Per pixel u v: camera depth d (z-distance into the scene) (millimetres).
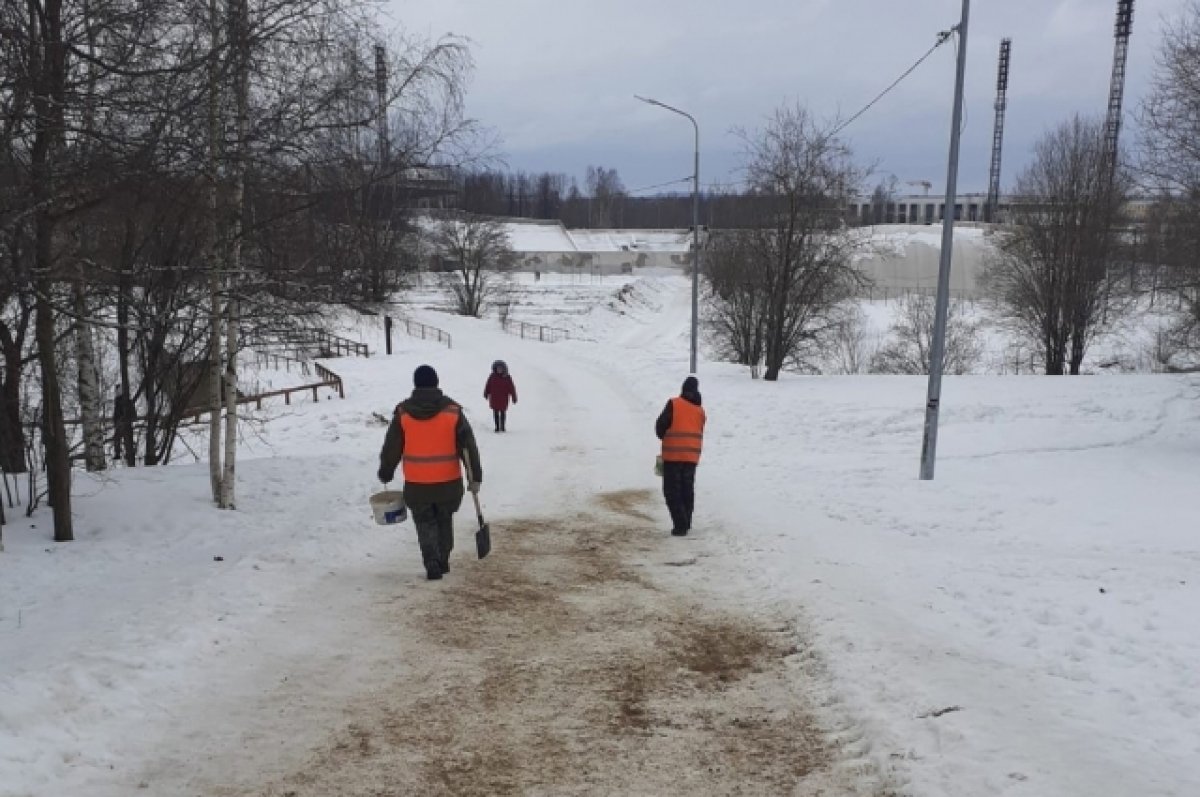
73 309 8156
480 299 65062
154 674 4742
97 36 6941
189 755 4035
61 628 5496
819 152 26438
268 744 4180
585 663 5348
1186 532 9211
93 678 4547
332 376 29156
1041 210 36906
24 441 11055
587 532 9391
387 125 9078
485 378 29734
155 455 13039
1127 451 16203
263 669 5070
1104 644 5203
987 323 43219
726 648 5629
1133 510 10430
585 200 141375
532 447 16094
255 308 9609
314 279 9438
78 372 11172
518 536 9148
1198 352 21562
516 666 5281
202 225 9281
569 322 63000
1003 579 6844
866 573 7086
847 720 4406
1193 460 15102
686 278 104188
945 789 3547
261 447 17500
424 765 4020
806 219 26609
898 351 42938
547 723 4484
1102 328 37031
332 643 5570
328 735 4301
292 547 7777
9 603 6203
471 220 54344
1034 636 5418
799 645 5586
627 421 19766
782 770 3955
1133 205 33938
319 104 8297
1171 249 18984
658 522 9930
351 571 7348
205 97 7320
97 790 3650
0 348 10000
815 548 8062
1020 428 18562
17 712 3998
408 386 30359
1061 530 9320
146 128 6957
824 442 17078
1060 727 4043
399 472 12758
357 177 9008
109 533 8516
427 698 4777
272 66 8094
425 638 5746
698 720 4520
